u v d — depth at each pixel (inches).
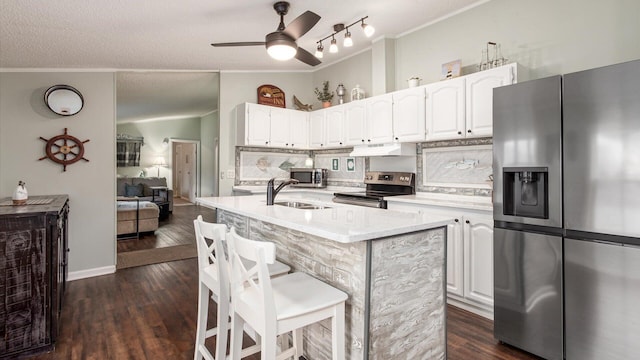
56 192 134.0
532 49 111.7
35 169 130.3
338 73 192.7
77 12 90.0
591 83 71.7
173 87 215.9
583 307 73.8
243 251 55.7
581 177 73.4
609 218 69.6
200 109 325.1
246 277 57.9
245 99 191.6
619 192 68.2
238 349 60.8
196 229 76.6
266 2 102.1
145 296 120.1
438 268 73.2
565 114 75.6
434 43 140.4
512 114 84.9
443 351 74.5
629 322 67.5
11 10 84.7
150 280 136.9
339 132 171.6
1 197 124.9
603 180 70.2
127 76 181.8
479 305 105.0
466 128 115.4
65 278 124.3
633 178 66.5
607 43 96.4
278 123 183.9
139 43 121.1
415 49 148.0
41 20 91.8
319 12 119.3
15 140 127.2
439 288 73.5
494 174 89.1
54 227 85.4
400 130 138.5
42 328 83.4
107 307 110.6
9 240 80.3
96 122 141.4
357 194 150.5
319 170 189.8
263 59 168.6
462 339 91.6
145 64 149.3
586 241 72.9
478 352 85.3
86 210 139.7
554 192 77.6
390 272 63.6
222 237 67.1
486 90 110.0
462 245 107.5
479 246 102.8
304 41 152.5
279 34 97.0
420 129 130.4
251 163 195.0
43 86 131.6
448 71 127.6
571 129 74.7
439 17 137.1
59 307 103.3
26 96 128.9
